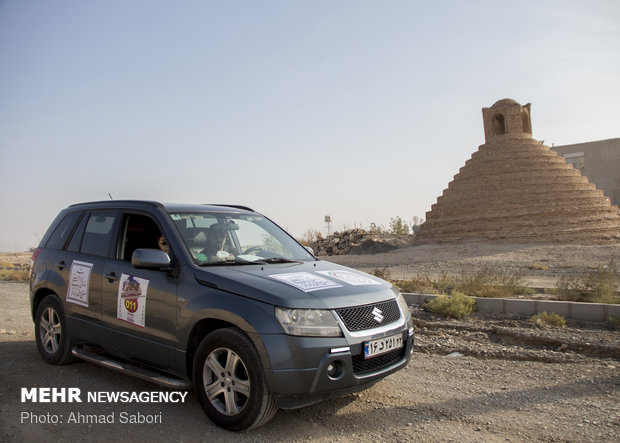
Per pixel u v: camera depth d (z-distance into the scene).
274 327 3.58
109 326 4.83
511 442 3.57
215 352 3.91
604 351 6.05
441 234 32.28
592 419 3.96
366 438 3.65
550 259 21.33
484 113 35.12
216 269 4.21
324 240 37.53
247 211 5.79
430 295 9.45
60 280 5.53
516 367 5.62
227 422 3.77
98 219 5.54
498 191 31.41
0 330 7.66
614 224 30.55
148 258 4.24
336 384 3.65
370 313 3.97
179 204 5.18
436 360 6.00
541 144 33.59
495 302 8.78
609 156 57.12
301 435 3.71
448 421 3.98
